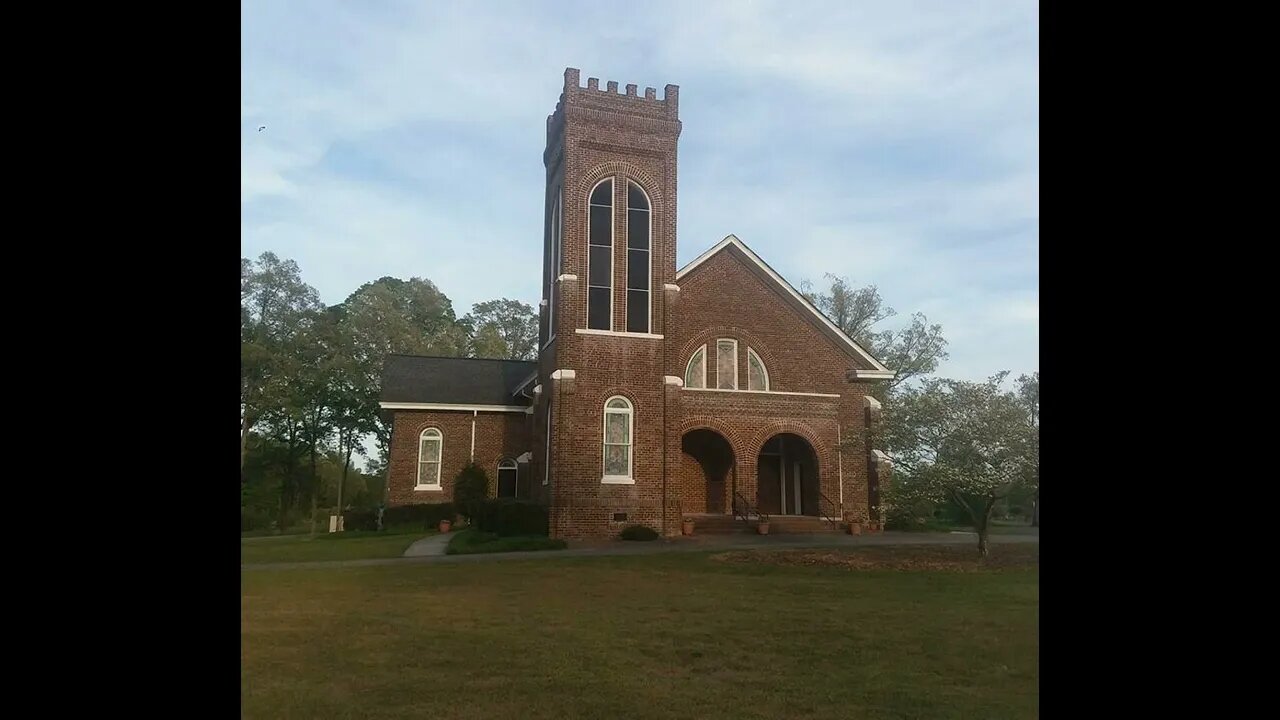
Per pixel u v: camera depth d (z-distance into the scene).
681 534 20.59
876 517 22.06
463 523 24.38
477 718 5.14
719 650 6.99
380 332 35.78
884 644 7.17
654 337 21.05
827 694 5.66
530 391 25.83
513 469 27.06
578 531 19.67
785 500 23.92
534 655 6.79
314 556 15.68
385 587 10.82
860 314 38.19
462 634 7.62
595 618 8.52
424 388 27.48
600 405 20.38
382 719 5.09
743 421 22.47
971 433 12.75
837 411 23.30
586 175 21.05
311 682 5.90
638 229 21.52
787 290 23.53
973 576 11.32
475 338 49.16
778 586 11.02
